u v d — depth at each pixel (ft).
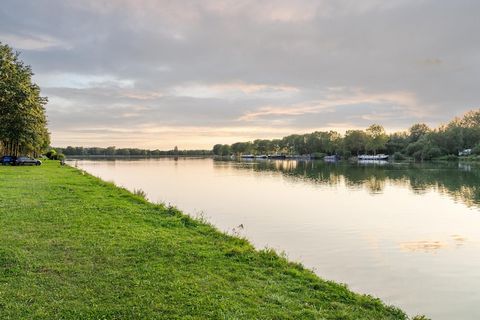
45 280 30.01
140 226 50.83
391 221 87.35
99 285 29.43
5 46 198.70
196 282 31.12
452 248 63.05
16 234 43.37
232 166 387.96
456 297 40.60
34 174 140.46
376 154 610.65
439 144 507.30
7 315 24.16
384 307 30.32
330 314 27.12
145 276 31.76
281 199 123.13
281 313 26.25
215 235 49.19
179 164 447.01
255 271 35.40
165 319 24.54
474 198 132.26
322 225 80.07
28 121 205.05
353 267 51.01
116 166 370.53
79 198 74.69
